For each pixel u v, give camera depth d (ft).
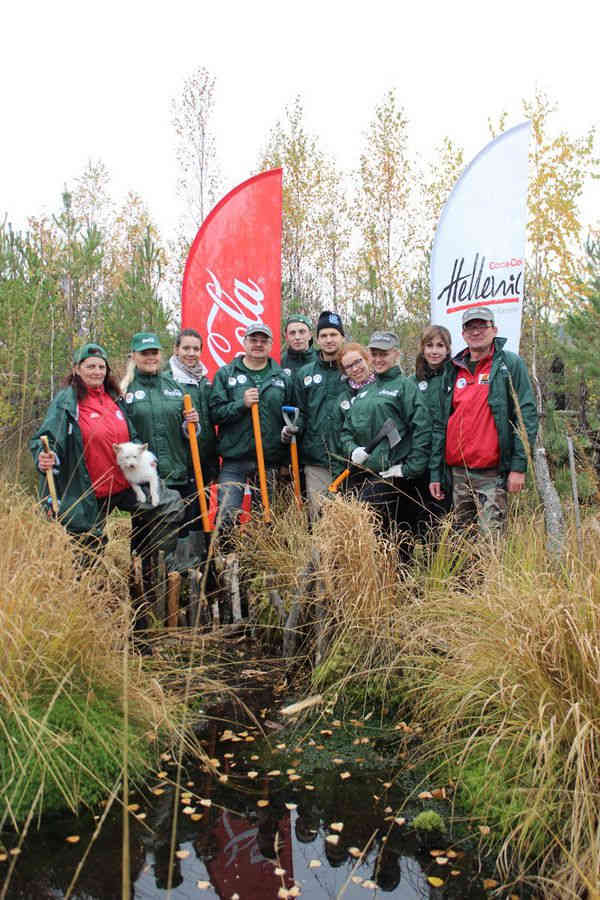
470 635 10.90
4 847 8.64
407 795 9.80
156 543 15.23
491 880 8.07
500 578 11.16
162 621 14.94
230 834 8.98
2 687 9.27
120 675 10.80
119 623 11.74
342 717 12.23
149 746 10.87
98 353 14.40
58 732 9.68
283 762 10.75
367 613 12.93
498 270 17.70
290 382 18.49
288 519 17.34
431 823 9.11
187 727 11.52
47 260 39.14
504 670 9.65
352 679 12.86
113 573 12.17
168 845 8.77
